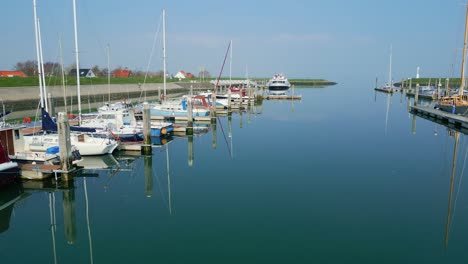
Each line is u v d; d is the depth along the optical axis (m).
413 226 13.90
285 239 12.80
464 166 23.02
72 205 16.48
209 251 11.98
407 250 12.01
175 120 42.41
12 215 15.66
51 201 17.22
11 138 19.62
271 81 98.69
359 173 21.22
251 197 17.16
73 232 13.71
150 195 17.67
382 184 19.17
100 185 19.42
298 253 11.80
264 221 14.35
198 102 46.34
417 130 37.69
